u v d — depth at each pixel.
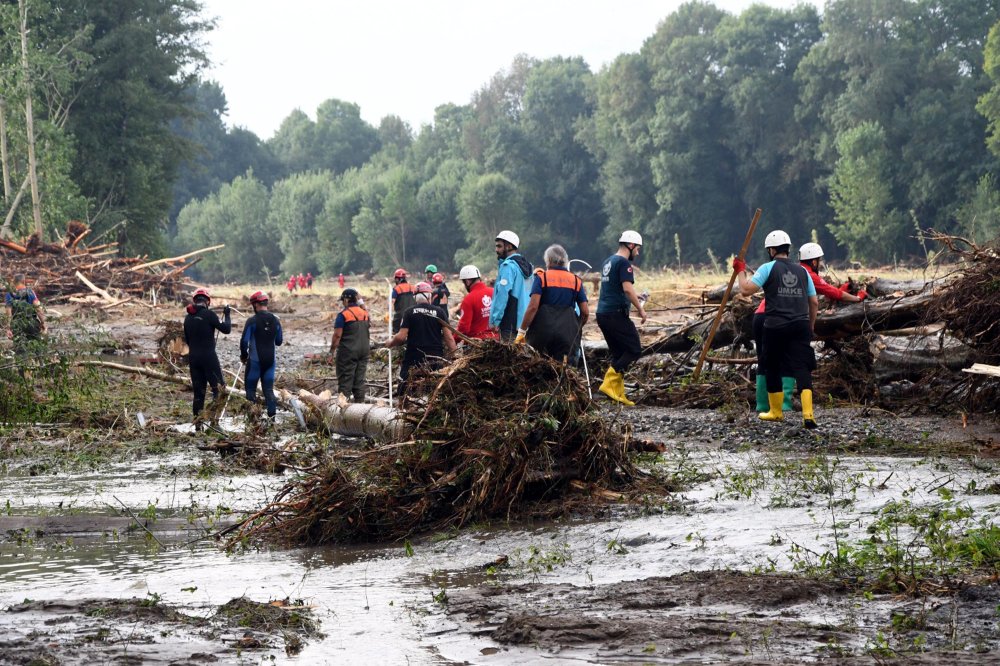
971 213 79.06
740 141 110.00
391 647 4.86
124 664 4.61
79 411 15.66
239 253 159.50
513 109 158.12
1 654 4.79
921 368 13.28
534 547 7.04
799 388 12.01
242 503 9.38
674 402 14.95
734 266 13.98
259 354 15.09
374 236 137.00
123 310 41.09
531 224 134.50
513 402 8.55
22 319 15.52
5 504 9.59
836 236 92.38
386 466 8.26
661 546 6.72
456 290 50.03
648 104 119.75
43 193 56.84
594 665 4.46
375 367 21.86
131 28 66.38
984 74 91.69
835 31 97.44
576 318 12.22
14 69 56.06
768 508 7.57
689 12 121.25
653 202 118.56
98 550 7.70
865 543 5.96
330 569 6.85
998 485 7.63
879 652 4.38
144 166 68.25
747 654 4.48
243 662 4.66
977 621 4.74
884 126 94.31
